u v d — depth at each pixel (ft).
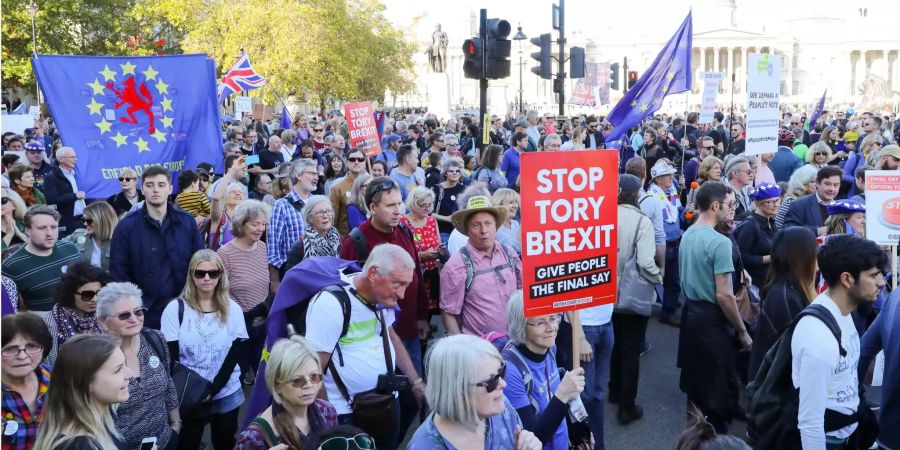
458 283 17.43
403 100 228.43
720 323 19.13
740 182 29.32
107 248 22.62
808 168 26.94
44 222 18.85
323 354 14.34
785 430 13.33
